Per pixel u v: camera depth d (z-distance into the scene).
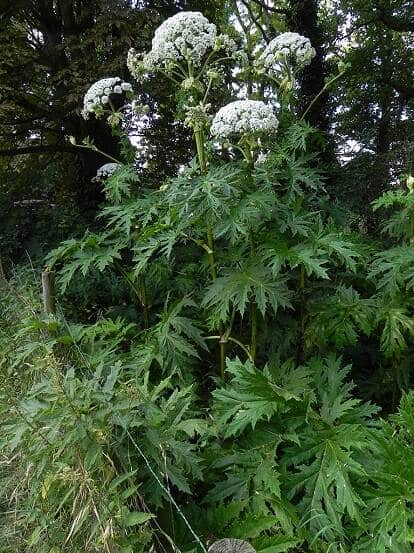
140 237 2.75
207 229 2.58
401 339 2.37
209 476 2.16
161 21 7.58
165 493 1.69
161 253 3.52
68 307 4.45
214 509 1.95
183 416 2.20
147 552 1.68
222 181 2.23
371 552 1.75
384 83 10.98
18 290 3.83
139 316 3.69
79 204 8.01
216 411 2.33
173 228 2.65
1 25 7.43
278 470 2.06
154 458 1.70
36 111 8.15
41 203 6.97
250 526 1.80
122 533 1.54
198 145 2.62
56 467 1.67
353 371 3.21
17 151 8.27
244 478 2.04
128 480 1.69
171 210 2.46
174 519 1.88
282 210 2.56
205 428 1.89
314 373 2.57
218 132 2.54
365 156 7.25
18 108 8.40
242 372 2.20
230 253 2.67
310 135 2.95
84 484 1.57
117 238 3.36
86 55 7.21
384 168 7.00
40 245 6.05
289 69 3.04
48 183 7.61
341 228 2.80
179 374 2.55
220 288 2.44
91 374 2.39
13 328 3.22
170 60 2.76
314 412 2.21
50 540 1.64
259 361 2.92
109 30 7.11
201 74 2.76
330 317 2.56
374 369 3.23
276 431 2.19
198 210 2.22
